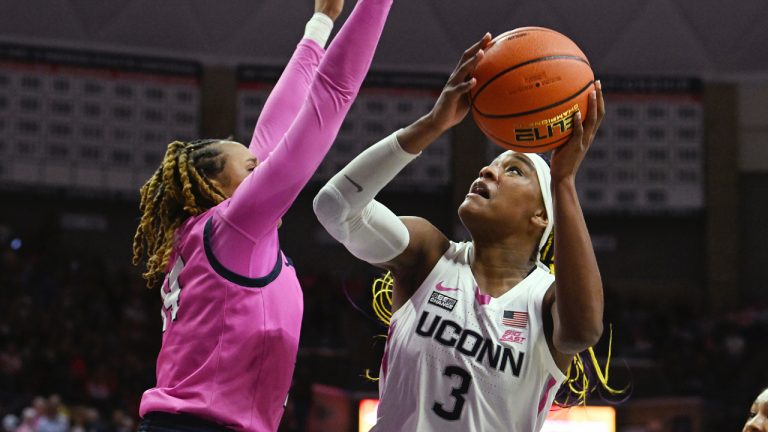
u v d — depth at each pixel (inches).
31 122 640.4
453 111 89.4
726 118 690.2
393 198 677.9
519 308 92.7
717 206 684.1
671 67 695.1
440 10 690.2
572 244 85.9
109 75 653.9
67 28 647.8
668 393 437.1
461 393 89.9
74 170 644.7
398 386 92.1
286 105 109.7
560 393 113.4
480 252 96.8
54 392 507.5
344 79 89.0
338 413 342.3
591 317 85.5
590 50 697.6
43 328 551.2
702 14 692.1
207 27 673.0
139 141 658.2
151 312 613.0
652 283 685.9
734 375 596.4
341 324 573.3
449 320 92.1
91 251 643.5
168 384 90.1
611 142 693.3
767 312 645.3
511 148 90.6
